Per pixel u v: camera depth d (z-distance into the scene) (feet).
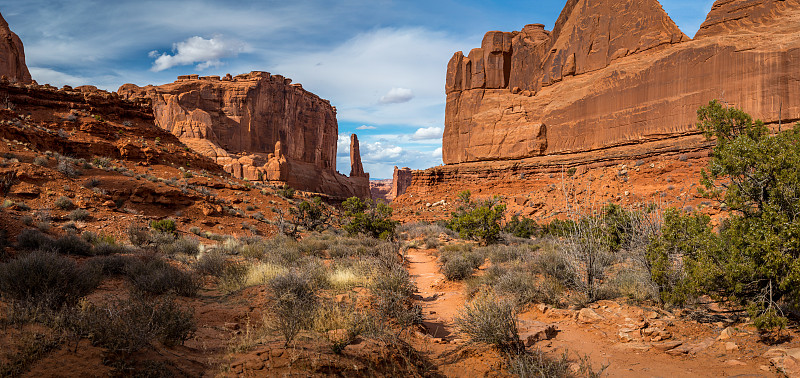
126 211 89.04
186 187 117.08
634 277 32.89
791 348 19.57
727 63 177.68
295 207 137.90
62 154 116.06
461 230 106.73
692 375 18.34
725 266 23.25
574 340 24.30
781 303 23.41
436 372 18.31
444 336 25.31
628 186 167.43
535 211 182.91
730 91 175.32
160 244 63.10
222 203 117.50
